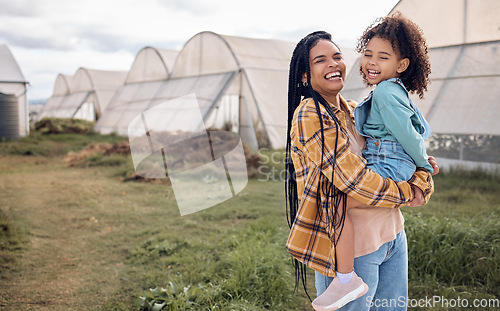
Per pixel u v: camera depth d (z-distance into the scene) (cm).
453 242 402
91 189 798
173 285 358
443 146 873
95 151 1175
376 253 188
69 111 2445
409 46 188
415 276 379
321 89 189
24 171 1011
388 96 180
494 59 868
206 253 462
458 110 869
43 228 573
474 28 907
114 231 561
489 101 841
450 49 937
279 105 1393
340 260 179
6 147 1390
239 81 1429
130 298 369
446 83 909
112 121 1898
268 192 756
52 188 812
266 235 500
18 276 418
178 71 1738
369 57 194
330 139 174
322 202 182
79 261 459
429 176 187
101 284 399
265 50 1544
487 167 804
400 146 183
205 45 1581
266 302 348
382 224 190
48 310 348
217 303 335
